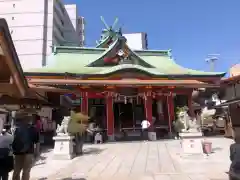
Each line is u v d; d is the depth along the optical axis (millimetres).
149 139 26656
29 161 7770
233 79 22266
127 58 31688
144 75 29656
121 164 12969
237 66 37500
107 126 27703
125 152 17656
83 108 27734
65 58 34500
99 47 38281
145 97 29281
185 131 14070
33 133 7988
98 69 30703
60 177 10227
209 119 34062
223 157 13828
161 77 30125
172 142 23312
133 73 29438
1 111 9031
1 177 6602
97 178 9883
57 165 13039
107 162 13680
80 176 10297
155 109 32438
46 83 26000
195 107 37562
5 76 5527
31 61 71125
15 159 7660
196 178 9320
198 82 29906
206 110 35906
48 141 25297
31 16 74125
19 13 74312
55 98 27188
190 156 13617
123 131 30797
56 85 26875
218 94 28203
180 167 11602
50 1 76312
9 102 7359
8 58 4852
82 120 17484
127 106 33781
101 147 21031
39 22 73750
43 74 27734
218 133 30000
